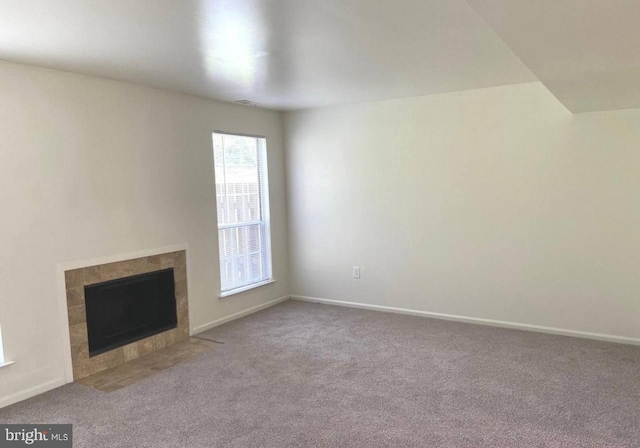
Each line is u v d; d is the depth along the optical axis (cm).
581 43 210
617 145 394
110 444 261
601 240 407
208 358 391
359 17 240
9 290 314
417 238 496
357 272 538
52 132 336
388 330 454
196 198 456
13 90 314
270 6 221
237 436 266
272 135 555
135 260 398
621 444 247
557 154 418
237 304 509
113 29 250
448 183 473
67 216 347
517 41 206
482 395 309
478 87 440
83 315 359
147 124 405
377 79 392
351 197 533
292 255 581
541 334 432
